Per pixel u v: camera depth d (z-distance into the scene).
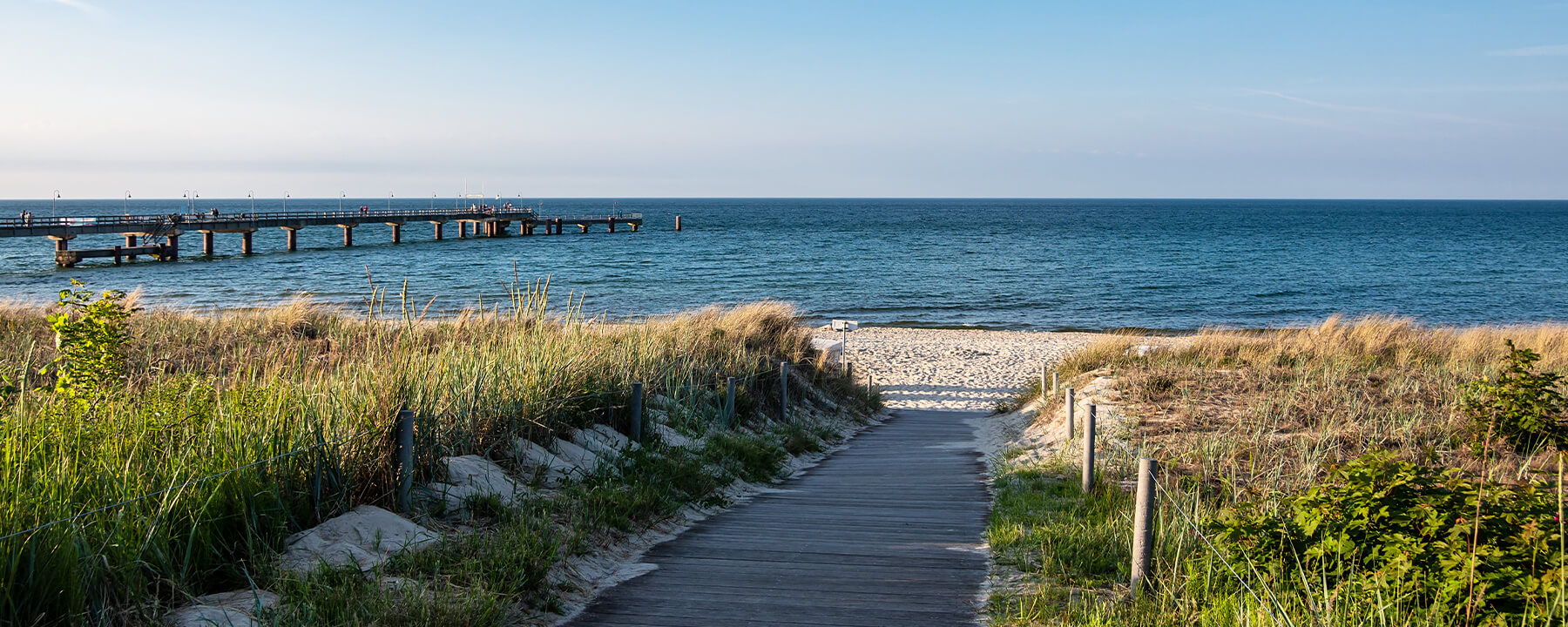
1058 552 5.09
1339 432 8.41
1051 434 10.84
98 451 4.53
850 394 16.39
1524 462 7.27
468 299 34.34
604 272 49.88
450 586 4.15
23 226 44.59
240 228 56.34
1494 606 3.40
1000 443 11.66
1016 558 5.22
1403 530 3.89
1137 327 32.59
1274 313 36.31
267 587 4.10
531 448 7.05
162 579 3.87
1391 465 4.11
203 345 11.55
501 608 4.00
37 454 4.34
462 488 5.87
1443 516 3.75
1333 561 4.03
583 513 5.72
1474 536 3.54
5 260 52.50
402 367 6.44
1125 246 77.00
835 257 63.00
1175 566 4.45
